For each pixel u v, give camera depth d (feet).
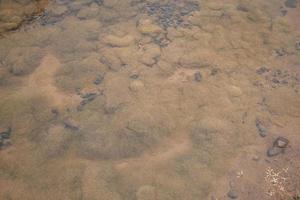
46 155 4.89
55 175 4.68
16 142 5.03
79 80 5.77
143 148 4.97
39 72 5.91
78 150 4.97
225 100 5.49
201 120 5.24
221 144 4.99
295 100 5.53
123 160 4.86
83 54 6.14
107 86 5.67
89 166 4.77
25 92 5.64
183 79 5.76
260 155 4.87
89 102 5.49
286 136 5.08
